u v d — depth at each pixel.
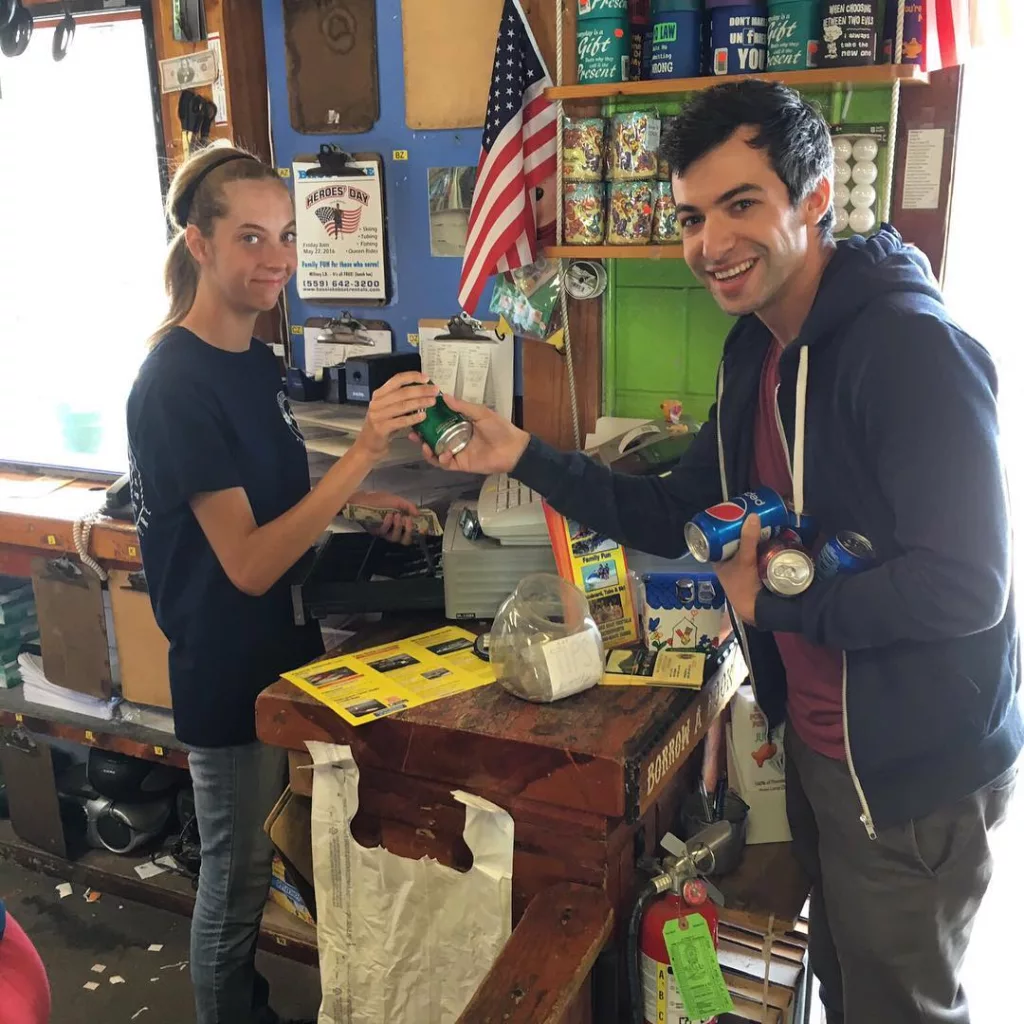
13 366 2.93
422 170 2.03
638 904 1.37
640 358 1.90
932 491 1.07
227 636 1.62
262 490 1.61
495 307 1.95
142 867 2.44
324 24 2.05
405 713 1.38
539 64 1.78
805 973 1.62
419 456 1.89
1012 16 1.55
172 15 2.18
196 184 1.53
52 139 2.72
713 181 1.17
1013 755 1.25
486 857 1.37
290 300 2.25
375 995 1.52
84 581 2.28
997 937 2.03
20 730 2.45
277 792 1.72
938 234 1.63
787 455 1.28
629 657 1.51
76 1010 2.08
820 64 1.51
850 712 1.24
